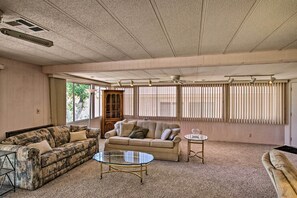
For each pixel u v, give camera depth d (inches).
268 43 99.9
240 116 260.5
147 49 113.3
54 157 132.8
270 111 248.4
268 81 247.4
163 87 294.4
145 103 302.7
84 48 111.6
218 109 269.9
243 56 119.2
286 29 80.5
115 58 138.6
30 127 160.6
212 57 125.3
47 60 146.5
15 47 110.8
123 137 201.0
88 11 64.7
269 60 114.7
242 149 220.8
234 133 265.6
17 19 71.0
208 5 60.4
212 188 121.0
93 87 278.4
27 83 157.9
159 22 73.9
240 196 111.3
